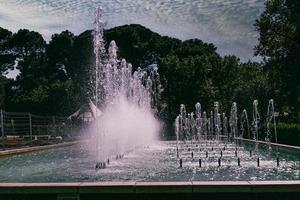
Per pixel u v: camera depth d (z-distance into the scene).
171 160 20.97
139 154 25.08
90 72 62.94
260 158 21.92
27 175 15.98
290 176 14.96
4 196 8.53
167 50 70.56
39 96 63.28
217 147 32.22
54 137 40.16
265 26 43.19
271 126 37.38
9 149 27.73
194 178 14.46
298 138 29.36
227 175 15.24
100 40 24.50
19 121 35.84
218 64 69.31
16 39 74.75
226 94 66.81
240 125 50.84
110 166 18.28
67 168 17.97
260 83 53.88
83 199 8.46
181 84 61.84
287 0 41.28
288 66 40.78
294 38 40.72
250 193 8.30
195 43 77.25
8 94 71.25
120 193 8.40
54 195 8.51
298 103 41.03
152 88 63.00
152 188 8.35
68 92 61.31
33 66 73.69
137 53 67.00
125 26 69.75
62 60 72.31
